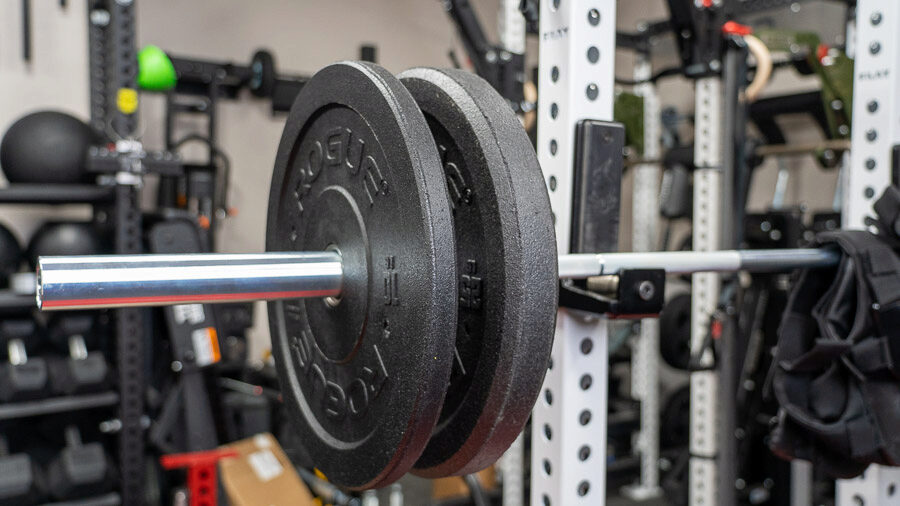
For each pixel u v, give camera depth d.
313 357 0.83
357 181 0.72
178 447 2.76
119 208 2.71
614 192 1.00
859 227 1.39
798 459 1.20
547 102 1.03
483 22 5.32
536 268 0.67
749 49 2.67
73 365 2.80
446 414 0.78
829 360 1.15
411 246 0.64
